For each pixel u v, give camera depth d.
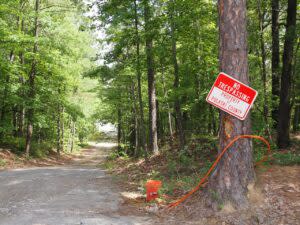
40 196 8.08
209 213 5.60
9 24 19.81
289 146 10.95
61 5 21.34
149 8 12.93
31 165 19.44
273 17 13.45
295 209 5.14
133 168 14.06
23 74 20.38
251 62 12.66
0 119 21.48
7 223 5.55
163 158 13.88
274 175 6.34
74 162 29.31
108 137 31.03
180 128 13.44
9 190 8.95
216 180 5.84
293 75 12.34
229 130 5.79
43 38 18.69
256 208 5.37
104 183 10.52
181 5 11.88
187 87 14.27
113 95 22.50
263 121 11.47
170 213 6.09
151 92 16.94
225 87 5.78
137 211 6.49
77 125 42.84
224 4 5.90
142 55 13.66
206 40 14.88
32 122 22.20
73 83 25.86
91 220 5.74
